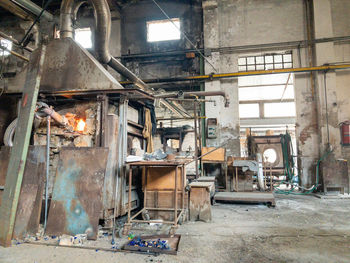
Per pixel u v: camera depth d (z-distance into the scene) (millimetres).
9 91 5141
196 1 10273
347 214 5344
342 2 9320
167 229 4246
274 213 5473
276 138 9719
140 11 10539
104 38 5688
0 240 3502
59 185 4000
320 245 3439
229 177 8039
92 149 4086
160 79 9742
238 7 9836
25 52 10164
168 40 10273
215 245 3465
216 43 9703
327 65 8797
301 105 9156
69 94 4727
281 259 3000
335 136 8664
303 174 8898
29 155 4156
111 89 4570
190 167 8266
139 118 6219
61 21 5277
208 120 9250
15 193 3551
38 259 3029
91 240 3662
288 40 9430
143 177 4957
